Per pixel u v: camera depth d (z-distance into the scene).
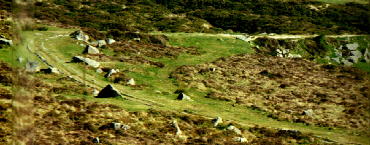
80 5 101.50
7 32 61.69
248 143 34.81
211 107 47.16
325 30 99.56
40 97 36.53
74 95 41.78
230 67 66.31
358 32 99.81
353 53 90.38
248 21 100.62
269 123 44.00
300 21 105.06
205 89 54.62
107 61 58.72
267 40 86.12
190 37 81.12
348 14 111.56
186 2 115.44
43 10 89.19
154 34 78.19
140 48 69.62
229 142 34.41
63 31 71.69
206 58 70.31
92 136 29.94
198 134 36.03
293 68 72.38
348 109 51.44
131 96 45.75
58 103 36.47
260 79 62.62
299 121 45.50
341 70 75.06
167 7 110.50
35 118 30.52
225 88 56.12
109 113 36.47
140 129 34.03
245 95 54.25
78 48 62.22
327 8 115.81
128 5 107.62
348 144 38.53
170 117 39.38
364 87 63.16
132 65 59.25
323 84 63.84
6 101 33.19
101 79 50.59
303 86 61.66
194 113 43.34
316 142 38.16
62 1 102.00
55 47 60.34
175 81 55.81
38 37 64.12
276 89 58.72
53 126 30.06
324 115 48.81
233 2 118.06
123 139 30.48
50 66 50.91
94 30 74.56
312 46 89.50
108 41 69.31
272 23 100.25
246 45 82.38
